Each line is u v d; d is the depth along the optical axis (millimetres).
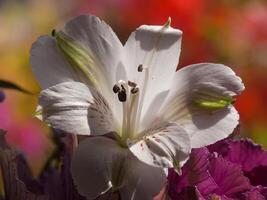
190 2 511
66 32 244
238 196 252
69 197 254
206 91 240
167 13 511
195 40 516
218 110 238
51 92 234
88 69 245
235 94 238
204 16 519
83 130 235
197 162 245
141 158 228
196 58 518
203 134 237
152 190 229
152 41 251
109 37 247
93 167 230
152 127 243
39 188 268
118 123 250
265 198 249
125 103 247
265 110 505
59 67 244
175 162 228
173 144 231
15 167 248
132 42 252
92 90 243
